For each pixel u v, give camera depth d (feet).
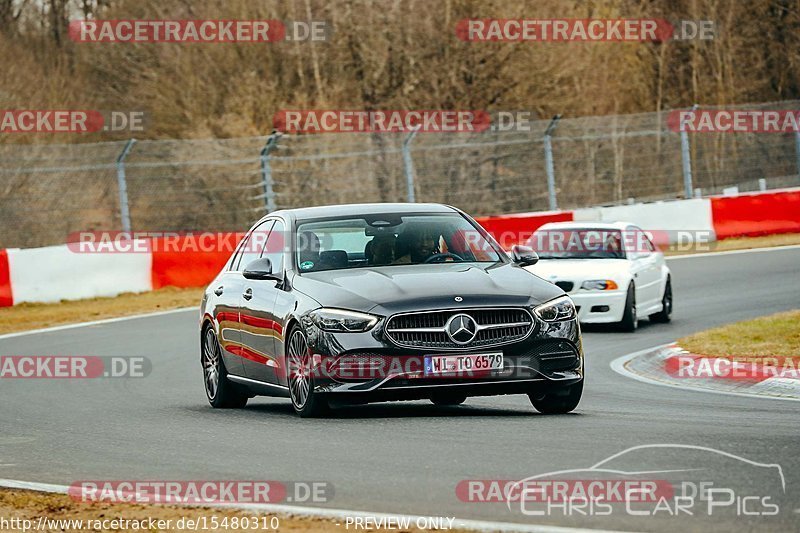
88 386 130.82
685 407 98.48
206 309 114.21
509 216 266.77
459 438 81.46
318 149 332.80
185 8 406.41
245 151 342.85
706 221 289.33
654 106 517.96
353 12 399.85
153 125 394.52
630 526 57.11
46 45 462.60
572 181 365.81
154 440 89.30
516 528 57.26
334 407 97.91
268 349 99.35
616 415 92.99
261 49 395.55
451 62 395.75
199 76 393.50
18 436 96.07
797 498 61.36
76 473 78.38
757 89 532.32
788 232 296.71
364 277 94.07
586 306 167.63
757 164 374.43
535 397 96.43
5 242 314.14
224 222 337.52
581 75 415.85
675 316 184.85
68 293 226.17
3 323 200.95
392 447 79.10
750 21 533.96
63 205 325.62
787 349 124.16
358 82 399.03
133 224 331.16
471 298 89.15
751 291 206.18
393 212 103.40
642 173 408.26
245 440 85.71
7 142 356.38
